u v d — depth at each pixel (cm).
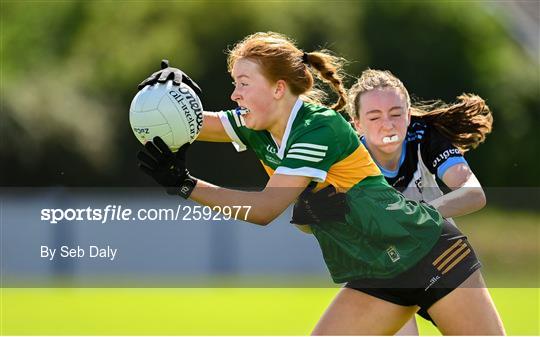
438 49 8256
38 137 6919
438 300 1513
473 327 1502
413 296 1516
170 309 3192
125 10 8388
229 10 7888
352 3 8112
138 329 2700
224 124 1631
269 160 1577
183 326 2772
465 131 1761
